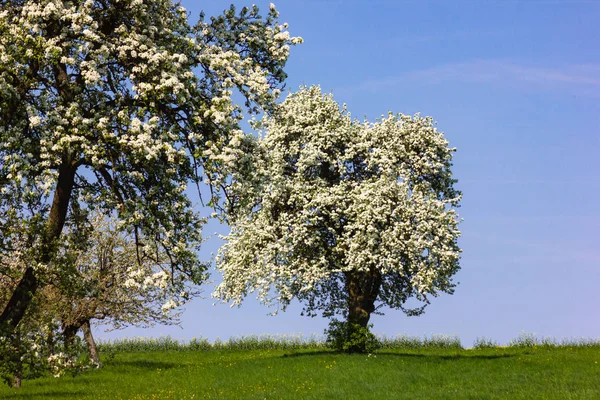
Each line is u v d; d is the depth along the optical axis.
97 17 16.38
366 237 27.66
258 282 27.97
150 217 16.17
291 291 28.72
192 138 16.41
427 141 30.14
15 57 14.86
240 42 18.38
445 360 26.56
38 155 15.40
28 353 16.23
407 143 30.45
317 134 30.23
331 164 30.45
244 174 17.03
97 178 16.53
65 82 15.52
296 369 24.89
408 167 30.16
